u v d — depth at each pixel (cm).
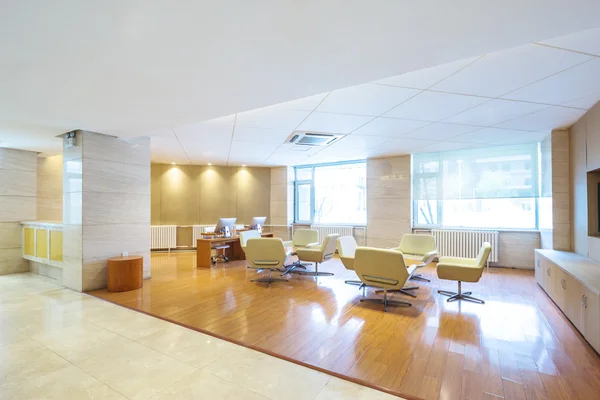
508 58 285
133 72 273
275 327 360
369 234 877
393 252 411
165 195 973
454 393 234
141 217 588
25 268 678
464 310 422
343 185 978
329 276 631
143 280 586
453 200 782
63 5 177
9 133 517
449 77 328
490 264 718
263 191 1067
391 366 273
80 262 506
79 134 502
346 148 735
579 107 433
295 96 333
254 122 509
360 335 339
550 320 385
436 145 698
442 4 176
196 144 682
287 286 549
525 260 694
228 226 782
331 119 489
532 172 680
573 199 527
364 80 291
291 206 1059
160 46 227
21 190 676
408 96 387
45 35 211
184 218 992
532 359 287
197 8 180
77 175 508
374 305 443
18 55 241
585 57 282
